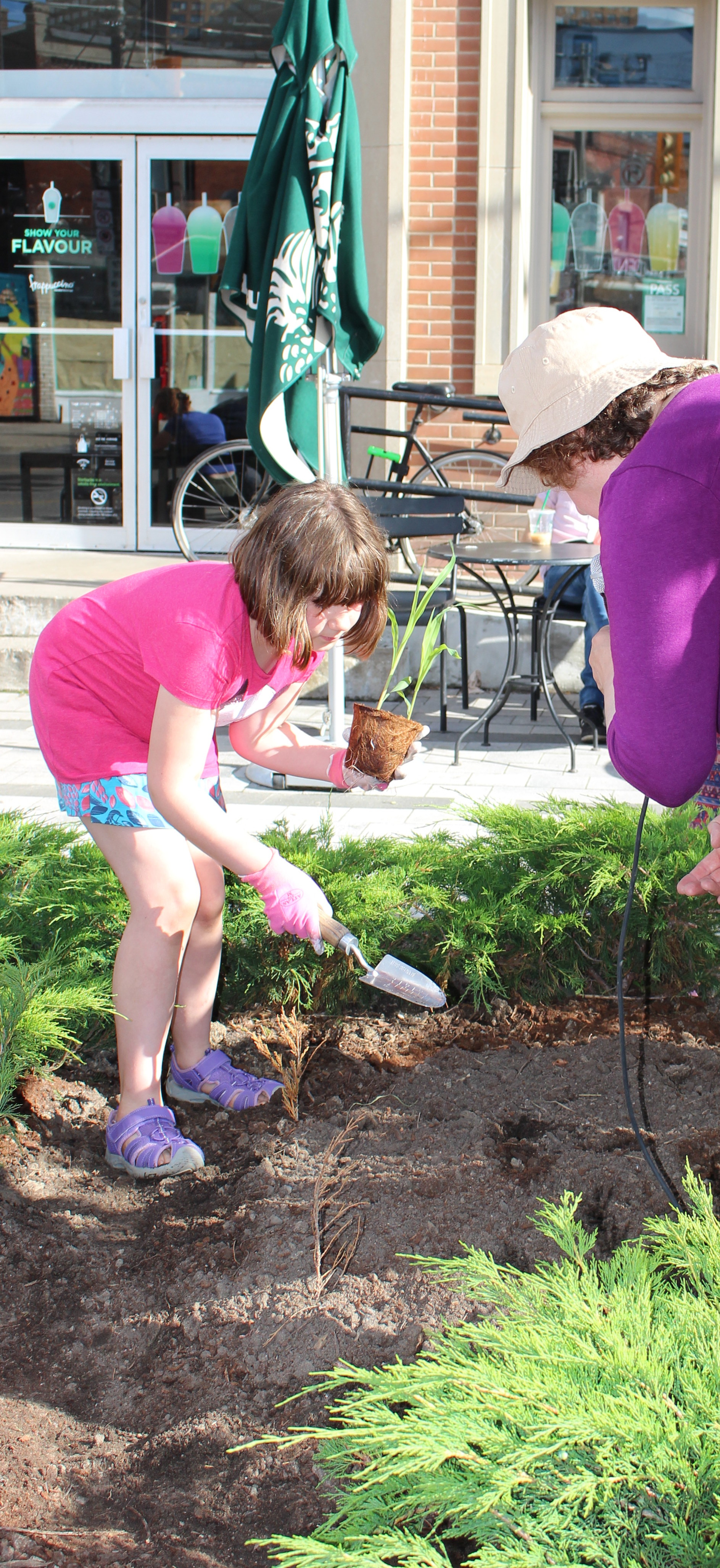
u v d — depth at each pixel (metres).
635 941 3.02
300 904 2.36
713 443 1.55
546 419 1.76
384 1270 2.12
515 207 8.12
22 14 8.84
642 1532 1.51
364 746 2.64
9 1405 1.97
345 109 4.93
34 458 9.34
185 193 9.00
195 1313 2.10
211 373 9.19
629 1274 1.82
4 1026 2.51
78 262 9.13
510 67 7.94
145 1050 2.51
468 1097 2.61
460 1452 1.49
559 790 5.28
